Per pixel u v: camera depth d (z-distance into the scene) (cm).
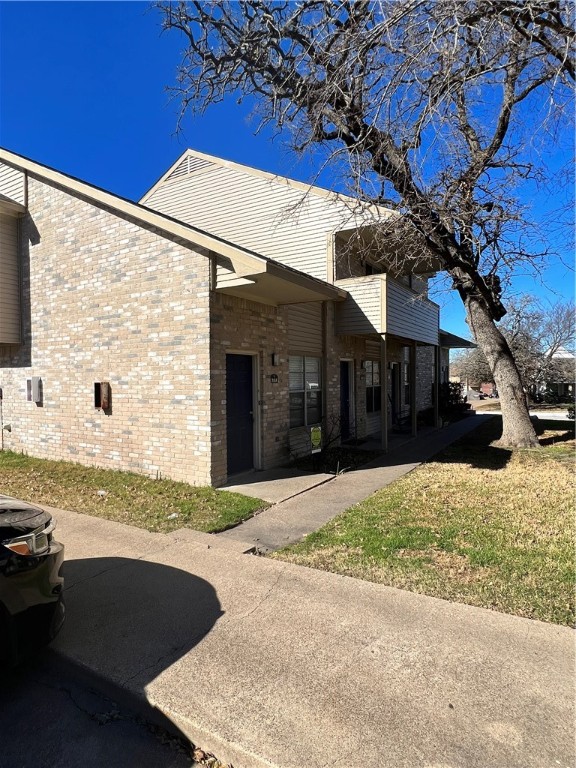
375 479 792
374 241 1072
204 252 705
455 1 504
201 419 715
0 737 242
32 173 941
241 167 1221
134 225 781
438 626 318
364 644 298
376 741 219
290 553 461
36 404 952
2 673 298
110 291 817
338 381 1148
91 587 390
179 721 239
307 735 224
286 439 929
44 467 857
